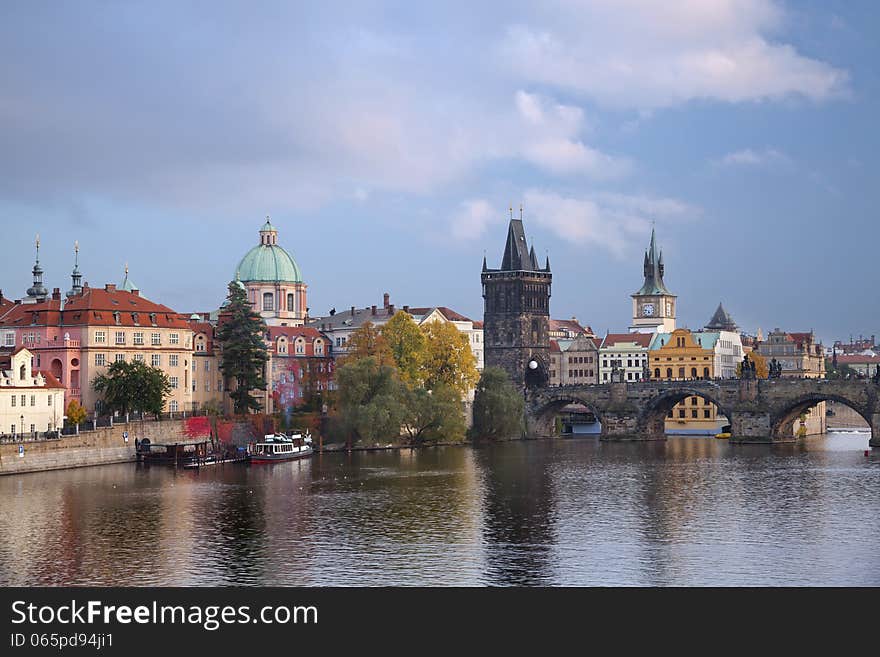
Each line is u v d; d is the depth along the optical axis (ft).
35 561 456.04
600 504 592.19
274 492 629.92
